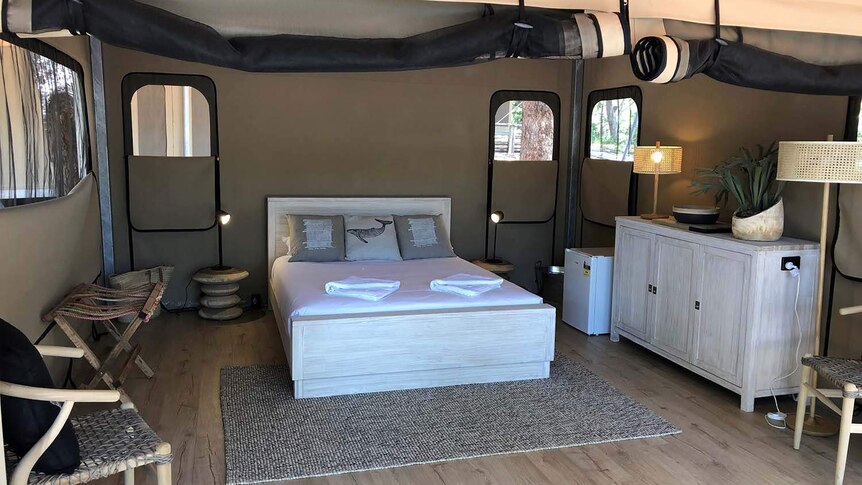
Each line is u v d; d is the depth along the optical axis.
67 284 3.81
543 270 6.49
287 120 5.57
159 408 3.47
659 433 3.28
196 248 5.51
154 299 3.62
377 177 5.87
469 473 2.84
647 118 5.29
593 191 6.00
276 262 5.32
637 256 4.53
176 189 5.34
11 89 2.89
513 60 6.09
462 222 6.18
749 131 4.21
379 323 3.69
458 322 3.84
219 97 5.38
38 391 1.70
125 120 5.20
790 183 3.89
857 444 3.19
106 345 4.51
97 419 2.23
